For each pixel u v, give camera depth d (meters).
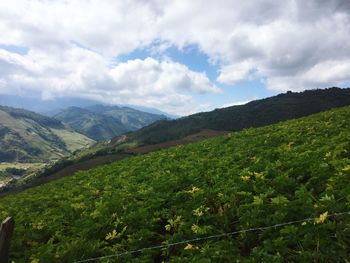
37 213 17.89
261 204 11.85
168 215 13.59
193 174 17.61
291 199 12.52
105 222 13.77
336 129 21.30
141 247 11.91
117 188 19.81
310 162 15.07
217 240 11.16
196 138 145.88
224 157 20.62
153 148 133.88
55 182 29.89
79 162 143.12
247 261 9.18
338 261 8.47
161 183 17.41
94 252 11.90
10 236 7.94
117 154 136.88
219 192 14.34
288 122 31.27
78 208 16.55
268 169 15.48
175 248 11.36
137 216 13.71
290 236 9.72
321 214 9.89
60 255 11.71
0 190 152.50
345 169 12.63
